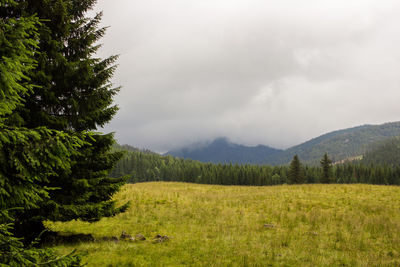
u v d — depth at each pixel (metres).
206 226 12.62
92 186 8.62
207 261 7.95
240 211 16.06
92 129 8.80
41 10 7.72
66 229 11.33
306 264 7.98
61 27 8.21
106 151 9.31
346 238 10.73
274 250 9.19
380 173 100.06
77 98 8.52
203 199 20.59
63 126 7.93
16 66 3.23
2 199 3.16
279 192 23.56
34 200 3.58
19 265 2.89
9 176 3.21
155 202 18.84
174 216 14.51
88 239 9.73
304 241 10.41
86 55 9.06
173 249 9.05
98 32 9.17
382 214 14.64
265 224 12.90
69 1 8.61
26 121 7.16
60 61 7.83
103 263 7.40
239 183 109.81
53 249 3.46
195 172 120.75
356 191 23.09
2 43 3.21
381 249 9.59
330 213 15.09
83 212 8.12
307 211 16.11
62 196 8.09
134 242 9.89
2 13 7.15
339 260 8.36
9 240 2.96
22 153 3.08
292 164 68.75
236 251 8.98
